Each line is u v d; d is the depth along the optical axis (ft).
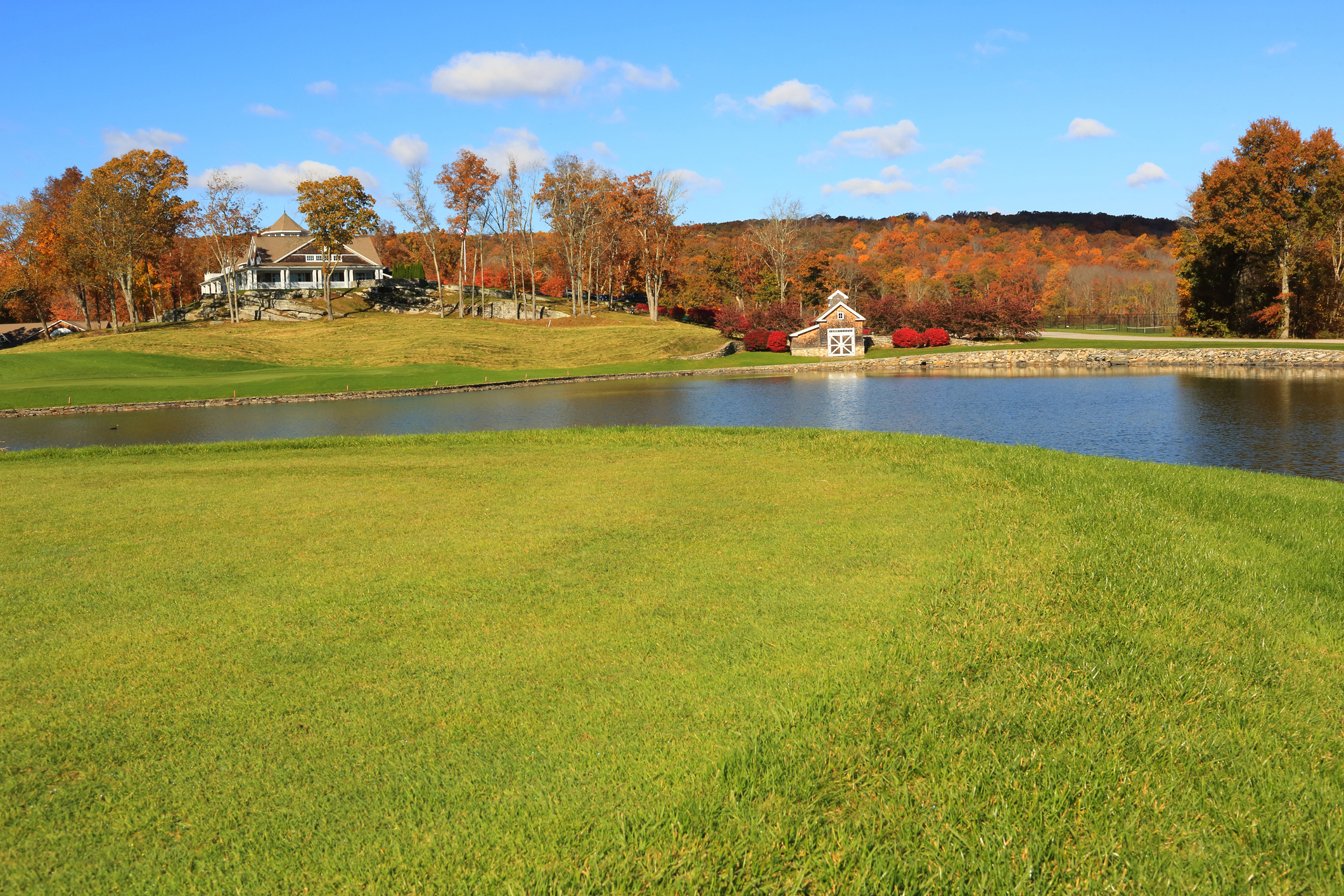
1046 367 217.97
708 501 37.29
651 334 280.31
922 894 10.75
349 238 308.60
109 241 263.08
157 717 16.33
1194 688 16.84
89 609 22.94
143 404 149.48
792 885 10.77
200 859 11.87
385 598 23.57
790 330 283.79
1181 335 274.36
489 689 17.31
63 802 13.46
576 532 31.40
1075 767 13.64
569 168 326.85
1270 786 13.24
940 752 14.03
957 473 41.81
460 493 40.04
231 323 293.84
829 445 52.90
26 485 43.65
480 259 341.41
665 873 10.94
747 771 13.41
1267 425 103.14
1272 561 26.61
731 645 19.42
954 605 21.85
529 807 12.72
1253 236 223.71
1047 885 10.91
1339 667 18.34
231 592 24.36
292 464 51.13
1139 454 84.84
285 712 16.44
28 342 293.84
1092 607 21.66
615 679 17.63
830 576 24.98
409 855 11.62
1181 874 11.11
